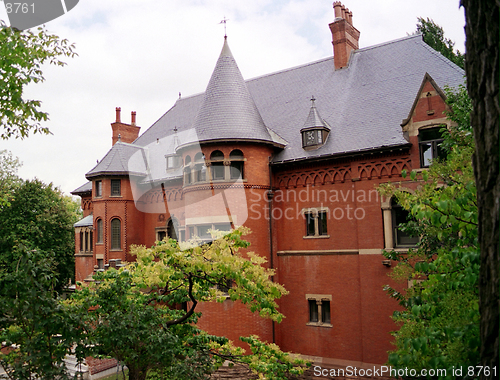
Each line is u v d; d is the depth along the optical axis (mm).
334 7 25078
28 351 7180
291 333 20578
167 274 9578
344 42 24516
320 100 23594
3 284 7324
